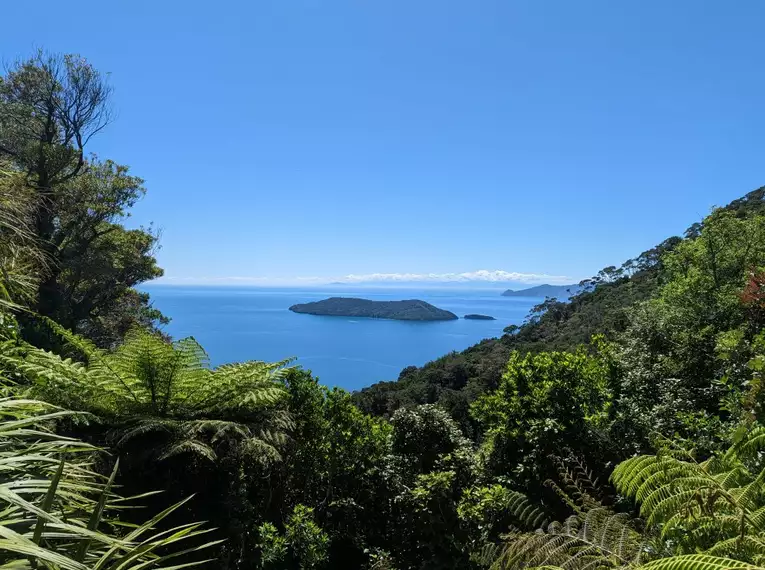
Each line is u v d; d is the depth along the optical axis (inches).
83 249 531.2
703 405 177.9
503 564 88.9
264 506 139.9
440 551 129.3
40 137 507.5
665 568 52.1
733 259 500.7
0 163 120.3
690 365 210.7
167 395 141.5
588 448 149.4
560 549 75.6
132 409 134.0
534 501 136.0
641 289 1104.8
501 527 133.7
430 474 134.2
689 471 68.3
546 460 144.9
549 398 164.6
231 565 116.4
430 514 129.6
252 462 132.0
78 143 550.3
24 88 506.6
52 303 421.7
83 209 511.8
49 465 56.2
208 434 128.2
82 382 123.4
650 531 81.5
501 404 175.9
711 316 287.6
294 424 144.4
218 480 124.0
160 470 115.6
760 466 74.2
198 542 114.1
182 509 117.0
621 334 305.6
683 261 609.9
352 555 151.9
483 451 177.0
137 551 42.5
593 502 101.1
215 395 142.1
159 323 729.0
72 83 531.5
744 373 143.3
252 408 144.0
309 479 160.7
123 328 569.9
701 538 63.7
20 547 30.8
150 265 667.4
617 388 197.9
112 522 55.2
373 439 169.6
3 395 92.5
